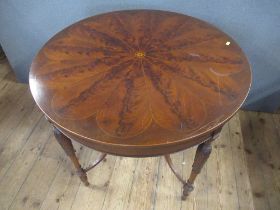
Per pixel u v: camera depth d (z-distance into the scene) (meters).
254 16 1.27
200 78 0.92
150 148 0.76
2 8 1.46
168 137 0.75
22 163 1.47
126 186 1.37
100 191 1.35
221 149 1.52
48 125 1.64
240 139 1.57
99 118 0.80
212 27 1.16
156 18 1.21
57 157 1.49
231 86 0.89
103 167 1.44
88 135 0.76
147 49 1.04
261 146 1.54
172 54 1.02
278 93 1.58
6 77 1.94
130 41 1.08
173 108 0.83
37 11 1.45
